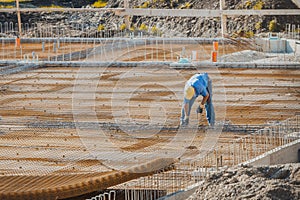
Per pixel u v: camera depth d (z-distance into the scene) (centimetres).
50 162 2934
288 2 5978
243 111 3669
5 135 3303
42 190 2480
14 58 5081
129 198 2508
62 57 5112
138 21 6284
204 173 2623
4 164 2919
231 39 5462
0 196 2436
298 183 2366
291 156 2930
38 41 5750
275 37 5419
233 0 6150
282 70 4656
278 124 3306
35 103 3878
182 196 2473
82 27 6200
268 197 2250
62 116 3619
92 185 2536
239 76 4469
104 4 6750
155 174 2673
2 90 4175
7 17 6494
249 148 3019
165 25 6147
